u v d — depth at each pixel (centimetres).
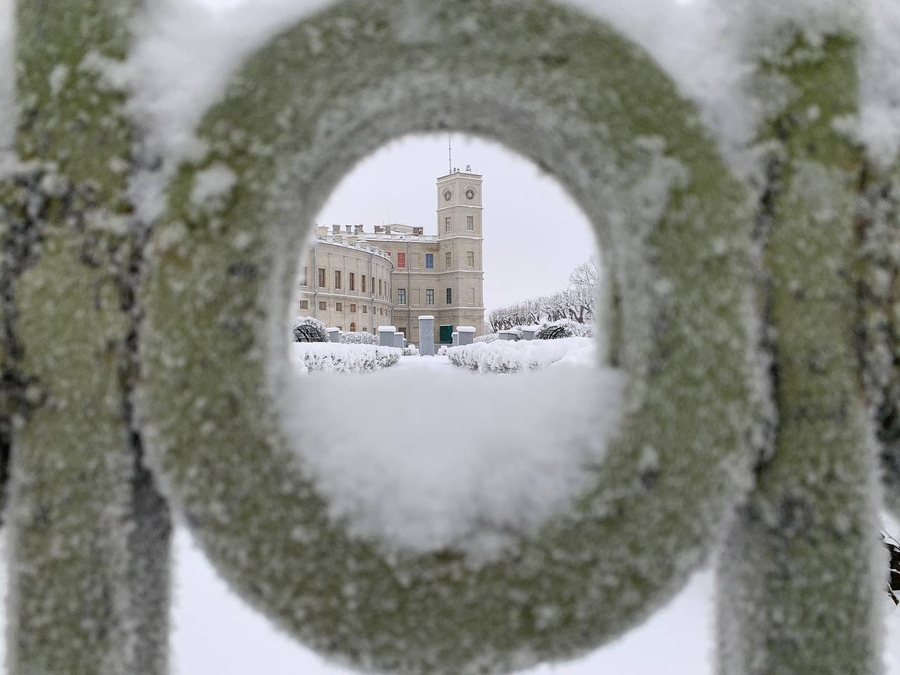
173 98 135
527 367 1061
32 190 137
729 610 158
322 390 140
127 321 135
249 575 128
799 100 139
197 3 141
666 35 141
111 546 136
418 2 126
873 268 142
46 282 135
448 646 125
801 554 141
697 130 131
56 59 137
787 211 139
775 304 139
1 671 219
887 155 142
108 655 137
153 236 131
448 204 5453
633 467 127
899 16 150
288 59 127
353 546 125
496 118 137
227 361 126
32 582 139
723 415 130
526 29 127
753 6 141
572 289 3922
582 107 127
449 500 125
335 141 130
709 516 131
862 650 143
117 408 135
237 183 126
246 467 127
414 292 5559
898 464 154
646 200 128
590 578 126
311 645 130
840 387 139
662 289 127
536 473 128
